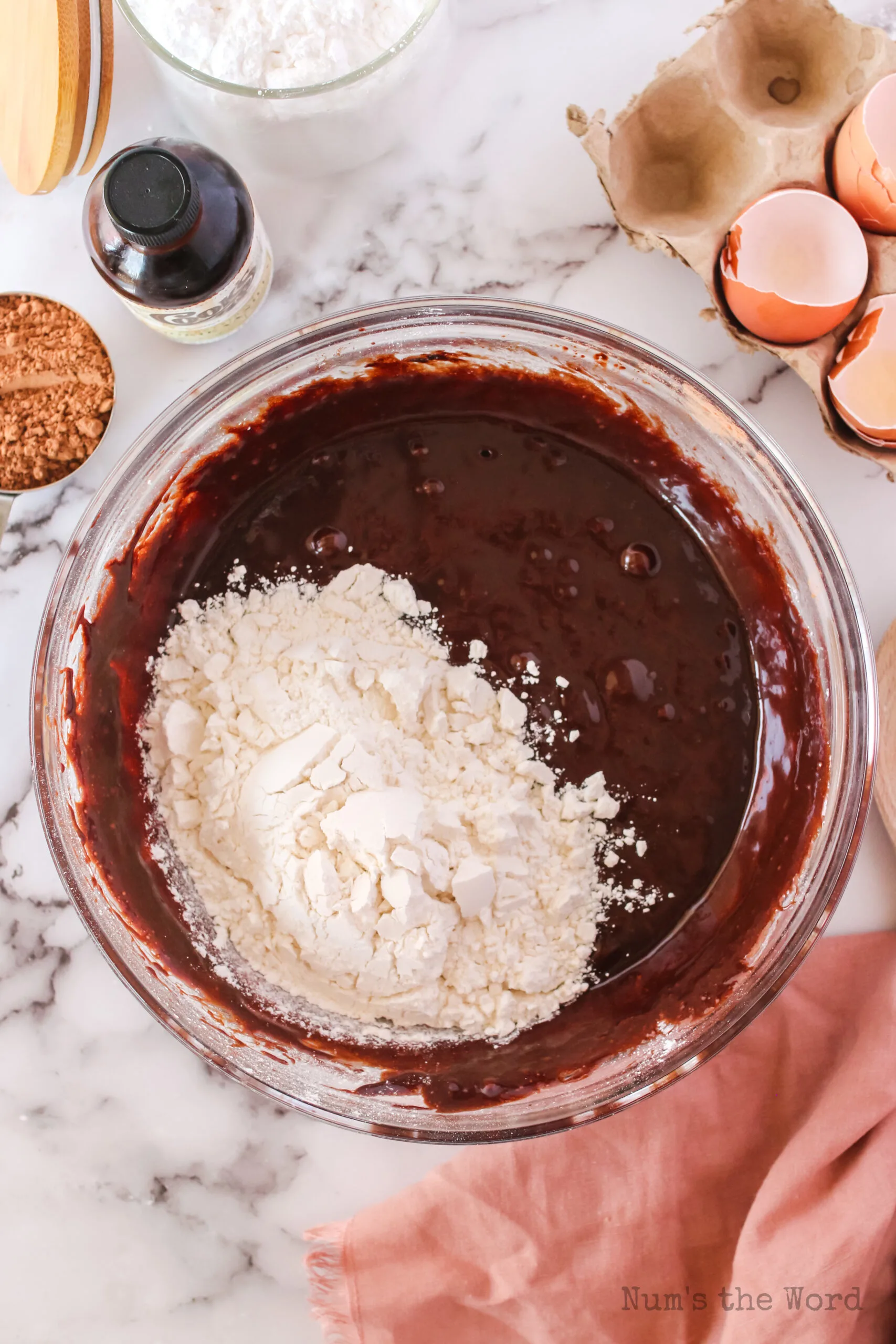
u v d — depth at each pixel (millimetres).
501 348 567
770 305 554
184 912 573
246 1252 601
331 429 586
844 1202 573
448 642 577
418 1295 586
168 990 559
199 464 574
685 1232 586
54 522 602
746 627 583
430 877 547
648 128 576
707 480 580
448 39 579
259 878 557
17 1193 599
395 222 600
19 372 583
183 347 598
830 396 569
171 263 542
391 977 552
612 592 582
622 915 577
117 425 598
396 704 560
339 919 547
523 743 572
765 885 580
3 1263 600
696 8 592
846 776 566
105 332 598
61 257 600
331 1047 572
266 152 574
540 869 565
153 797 576
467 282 600
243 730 559
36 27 550
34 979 598
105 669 577
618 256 597
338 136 568
